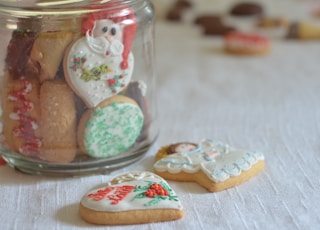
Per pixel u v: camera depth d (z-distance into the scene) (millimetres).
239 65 900
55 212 565
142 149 633
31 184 606
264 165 625
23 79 585
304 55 929
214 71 879
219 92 808
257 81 840
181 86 830
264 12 1107
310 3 1162
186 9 1147
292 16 1081
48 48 574
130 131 614
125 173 601
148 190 565
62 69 581
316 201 573
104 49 579
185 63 913
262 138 683
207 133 696
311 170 621
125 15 590
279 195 583
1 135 619
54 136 591
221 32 1014
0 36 592
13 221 554
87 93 585
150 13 630
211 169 595
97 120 594
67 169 606
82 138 596
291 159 641
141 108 624
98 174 620
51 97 582
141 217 546
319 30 986
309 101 772
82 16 576
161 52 958
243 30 1021
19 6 575
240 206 568
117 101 601
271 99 781
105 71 585
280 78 847
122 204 548
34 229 544
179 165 605
